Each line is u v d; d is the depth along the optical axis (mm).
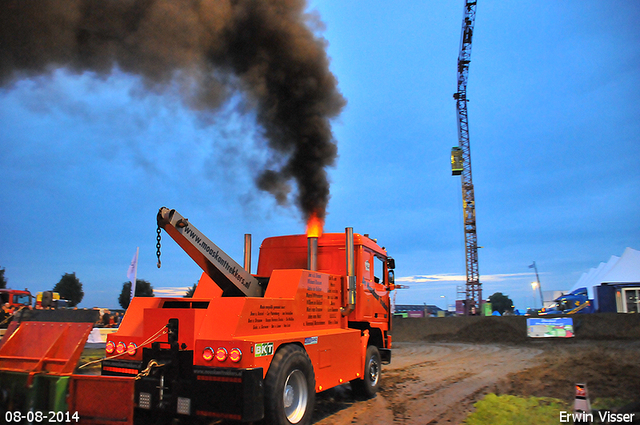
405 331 22750
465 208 56062
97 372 5641
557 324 20359
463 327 21984
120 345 4797
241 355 4133
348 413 6141
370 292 7508
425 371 10602
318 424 5527
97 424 3768
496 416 5691
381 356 8047
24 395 3828
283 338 4734
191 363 4277
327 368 5672
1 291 18266
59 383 3805
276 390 4320
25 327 4336
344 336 6273
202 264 5094
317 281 5953
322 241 7461
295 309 5340
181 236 4637
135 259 16578
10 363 4082
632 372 9203
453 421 5652
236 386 4023
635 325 19312
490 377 9414
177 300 5238
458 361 12828
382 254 8336
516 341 20578
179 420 4859
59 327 4219
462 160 55844
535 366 11109
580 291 34719
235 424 5203
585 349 15609
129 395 3750
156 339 4566
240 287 5445
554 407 6094
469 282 54250
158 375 4348
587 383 8086
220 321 4383
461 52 57281
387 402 6871
